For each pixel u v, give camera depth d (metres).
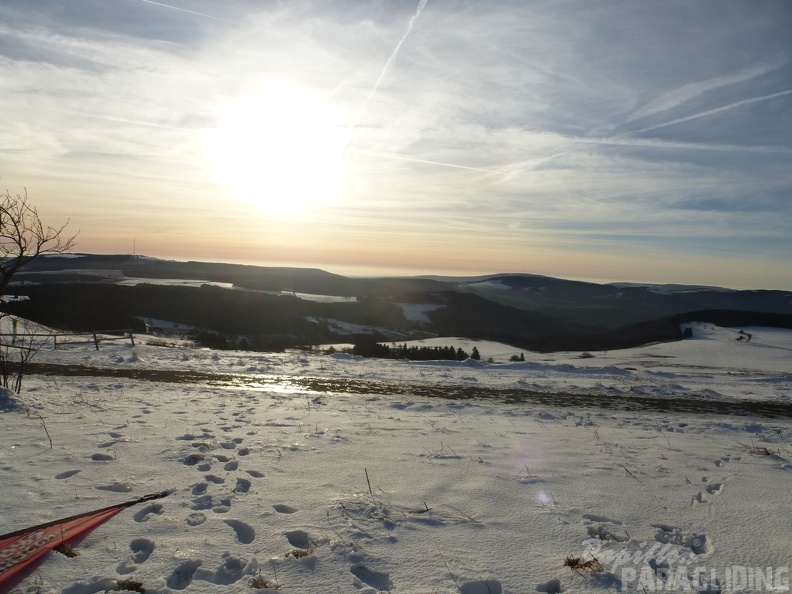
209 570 3.44
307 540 3.88
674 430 8.34
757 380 15.94
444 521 4.20
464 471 5.45
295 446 6.28
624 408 10.81
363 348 39.66
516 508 4.49
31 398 8.47
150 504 4.38
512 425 8.20
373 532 3.99
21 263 9.17
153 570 3.40
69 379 11.55
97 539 3.79
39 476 4.93
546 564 3.57
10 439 6.08
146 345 19.59
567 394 12.29
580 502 4.65
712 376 16.92
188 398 9.66
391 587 3.28
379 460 5.80
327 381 13.09
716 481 5.28
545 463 5.84
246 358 16.97
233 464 5.49
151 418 7.55
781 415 10.59
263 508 4.39
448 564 3.54
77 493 4.57
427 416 8.83
